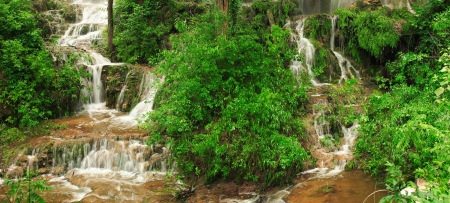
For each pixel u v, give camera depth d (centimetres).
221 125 934
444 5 1324
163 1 1722
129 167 963
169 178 912
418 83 1143
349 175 915
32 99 1182
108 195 827
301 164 920
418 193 367
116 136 1029
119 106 1403
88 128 1146
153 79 1398
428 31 1315
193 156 920
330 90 1349
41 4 1981
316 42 1594
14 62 1155
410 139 819
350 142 1069
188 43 1037
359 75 1573
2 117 1126
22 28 1287
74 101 1347
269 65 1108
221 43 1018
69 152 980
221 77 1019
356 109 1166
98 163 981
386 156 896
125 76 1462
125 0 1719
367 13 1577
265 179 855
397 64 1288
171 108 960
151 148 979
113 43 1692
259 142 884
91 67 1445
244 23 1645
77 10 2084
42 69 1217
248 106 916
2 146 1013
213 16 1142
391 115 972
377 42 1498
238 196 827
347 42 1638
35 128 1116
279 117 955
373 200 779
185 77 991
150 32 1617
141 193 838
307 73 1495
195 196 829
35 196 593
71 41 1777
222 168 875
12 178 912
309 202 780
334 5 2158
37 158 960
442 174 473
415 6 1655
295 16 1847
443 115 614
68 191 848
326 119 1116
